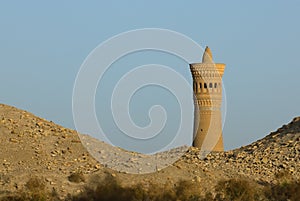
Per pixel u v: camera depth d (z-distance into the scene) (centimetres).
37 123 7019
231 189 5647
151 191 5400
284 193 5762
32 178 5591
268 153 6900
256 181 6103
